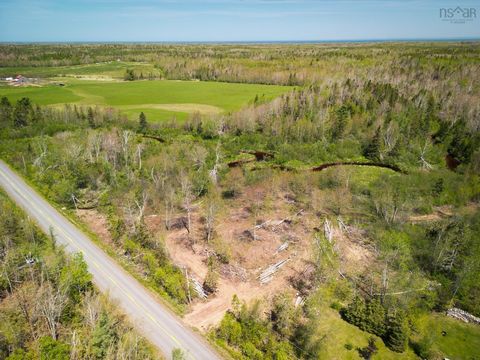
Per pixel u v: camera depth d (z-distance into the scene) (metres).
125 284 52.09
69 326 43.59
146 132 122.06
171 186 78.81
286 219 70.19
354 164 104.06
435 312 49.59
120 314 46.38
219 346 42.78
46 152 91.25
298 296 51.50
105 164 85.31
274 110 126.50
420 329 46.50
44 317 43.66
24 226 59.25
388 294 49.56
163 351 41.56
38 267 51.75
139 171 86.62
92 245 61.19
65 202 75.25
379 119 116.19
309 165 103.50
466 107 127.56
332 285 53.47
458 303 50.81
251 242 63.31
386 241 61.56
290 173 91.19
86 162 88.88
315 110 127.44
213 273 53.09
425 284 52.91
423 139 110.31
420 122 115.12
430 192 80.81
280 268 57.00
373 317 45.31
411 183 84.81
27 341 41.78
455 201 78.69
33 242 57.31
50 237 62.28
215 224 69.06
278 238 64.38
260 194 80.44
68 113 126.19
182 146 101.62
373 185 86.25
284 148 108.06
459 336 45.94
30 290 48.22
